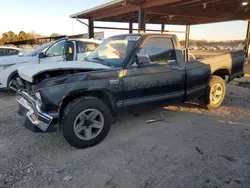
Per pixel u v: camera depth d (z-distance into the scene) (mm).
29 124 3096
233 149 3133
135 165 2742
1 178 2467
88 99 3094
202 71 4461
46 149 3152
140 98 3629
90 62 3709
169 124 4098
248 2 9391
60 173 2578
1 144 3287
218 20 15305
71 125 2986
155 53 3783
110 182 2414
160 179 2465
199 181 2424
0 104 5379
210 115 4602
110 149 3150
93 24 14758
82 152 3072
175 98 4102
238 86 7727
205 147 3199
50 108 2902
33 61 6180
